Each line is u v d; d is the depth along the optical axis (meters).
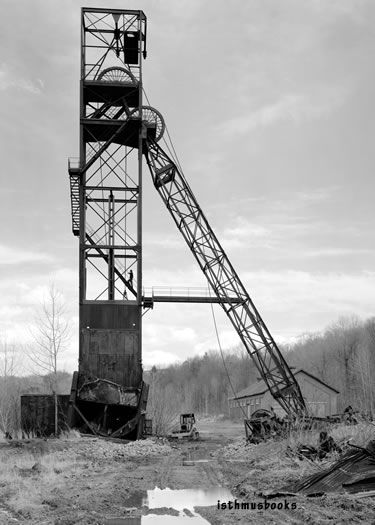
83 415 43.44
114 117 49.00
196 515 14.34
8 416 46.56
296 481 18.42
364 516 12.82
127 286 47.03
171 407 62.56
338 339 113.19
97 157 46.25
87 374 43.22
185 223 49.91
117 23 48.38
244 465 27.19
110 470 24.89
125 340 44.03
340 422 35.22
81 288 44.62
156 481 21.27
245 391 86.25
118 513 14.67
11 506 14.98
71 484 19.75
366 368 72.88
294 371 70.12
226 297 49.00
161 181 49.75
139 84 47.75
